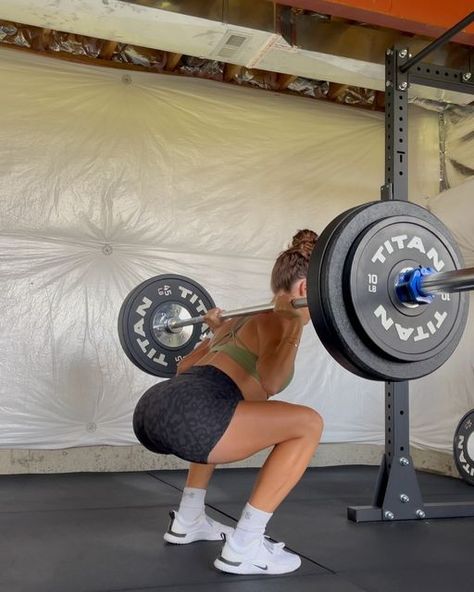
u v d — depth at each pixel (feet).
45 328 13.08
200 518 7.54
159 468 13.99
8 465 12.96
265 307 6.54
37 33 13.60
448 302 4.86
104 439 13.37
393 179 9.46
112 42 13.52
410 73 9.71
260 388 6.42
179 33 11.16
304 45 11.48
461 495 11.73
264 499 6.32
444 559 7.33
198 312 9.48
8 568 6.59
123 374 13.53
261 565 6.45
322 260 4.63
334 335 4.66
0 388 12.76
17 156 13.24
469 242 13.80
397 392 9.58
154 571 6.50
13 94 13.35
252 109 15.07
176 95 14.55
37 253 13.17
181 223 14.20
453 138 14.89
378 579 6.54
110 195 13.76
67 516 9.17
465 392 13.71
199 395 6.00
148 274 13.82
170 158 14.30
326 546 7.82
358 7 10.23
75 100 13.78
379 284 4.66
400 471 9.46
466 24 8.60
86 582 6.15
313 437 6.30
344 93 15.80
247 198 14.74
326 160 15.43
